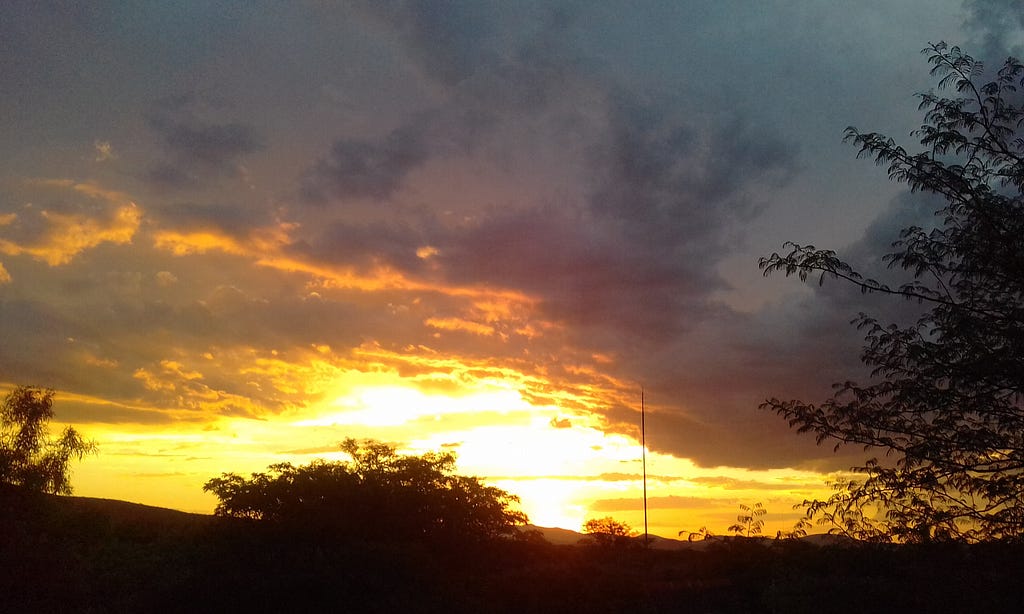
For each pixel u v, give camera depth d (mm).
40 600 21625
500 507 45000
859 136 9828
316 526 37688
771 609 13742
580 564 34500
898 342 9570
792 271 9961
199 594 25312
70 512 36469
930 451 9055
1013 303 9336
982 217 9211
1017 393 8992
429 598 27516
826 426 9836
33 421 24469
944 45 9633
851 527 9852
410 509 42062
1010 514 8727
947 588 9008
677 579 30328
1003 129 9336
